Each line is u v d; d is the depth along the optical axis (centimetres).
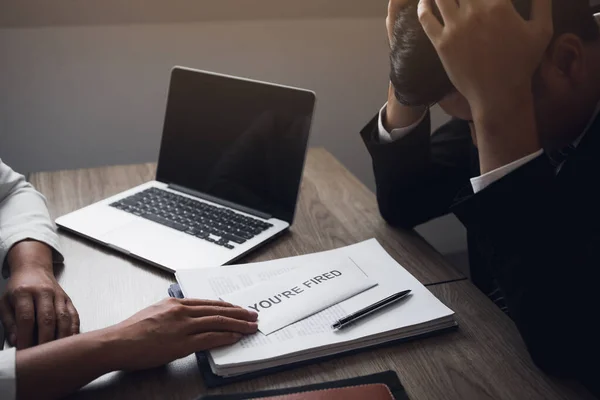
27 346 79
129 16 170
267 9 179
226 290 88
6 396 68
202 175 124
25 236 98
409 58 80
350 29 188
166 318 76
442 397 70
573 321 74
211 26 177
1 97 169
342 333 78
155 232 107
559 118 81
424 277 96
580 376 72
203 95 124
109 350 71
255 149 117
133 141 182
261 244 105
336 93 194
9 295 86
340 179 136
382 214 116
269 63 185
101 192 128
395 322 80
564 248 76
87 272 97
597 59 78
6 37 163
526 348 79
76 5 165
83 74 172
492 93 76
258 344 76
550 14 75
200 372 74
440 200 117
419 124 110
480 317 86
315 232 112
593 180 76
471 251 118
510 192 77
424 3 79
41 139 175
